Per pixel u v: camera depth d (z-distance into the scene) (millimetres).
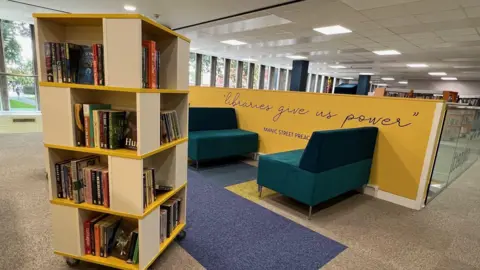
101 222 1670
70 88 1458
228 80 11922
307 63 10969
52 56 1464
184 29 6605
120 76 1403
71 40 1622
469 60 7848
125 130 1536
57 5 5008
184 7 4871
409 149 3053
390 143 3191
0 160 3807
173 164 1874
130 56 1374
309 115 3945
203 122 4441
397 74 13086
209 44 8492
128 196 1500
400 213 2893
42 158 3996
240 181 3572
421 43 6266
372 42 6586
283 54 9570
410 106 3016
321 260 1959
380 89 4027
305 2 4219
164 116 1757
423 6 3979
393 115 3150
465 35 5324
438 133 2951
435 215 2887
